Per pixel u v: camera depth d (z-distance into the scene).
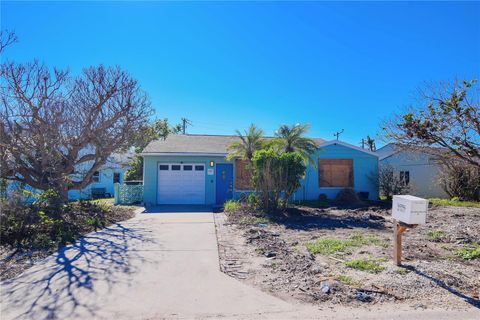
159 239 8.01
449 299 4.43
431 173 21.00
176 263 6.04
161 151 16.25
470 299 4.43
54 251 6.76
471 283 4.96
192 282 5.09
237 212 12.28
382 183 18.45
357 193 17.55
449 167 16.44
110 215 11.47
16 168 11.16
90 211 11.24
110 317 3.91
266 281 5.12
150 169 16.33
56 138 11.46
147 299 4.43
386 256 6.39
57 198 10.13
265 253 6.68
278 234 8.66
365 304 4.30
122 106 13.01
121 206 14.77
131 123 13.20
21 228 7.61
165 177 16.42
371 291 4.65
